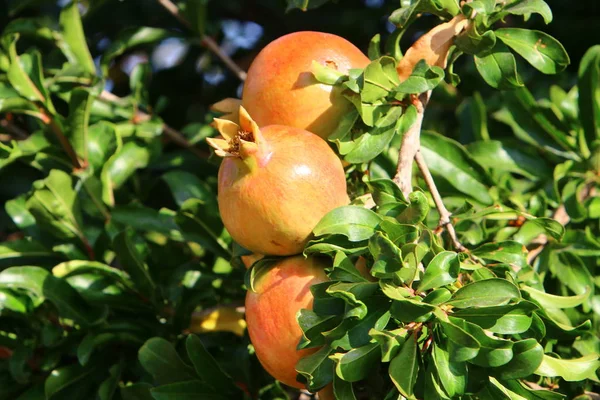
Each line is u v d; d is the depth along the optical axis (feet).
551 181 5.03
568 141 5.08
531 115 5.10
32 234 5.20
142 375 4.90
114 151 5.15
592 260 4.89
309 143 4.28
